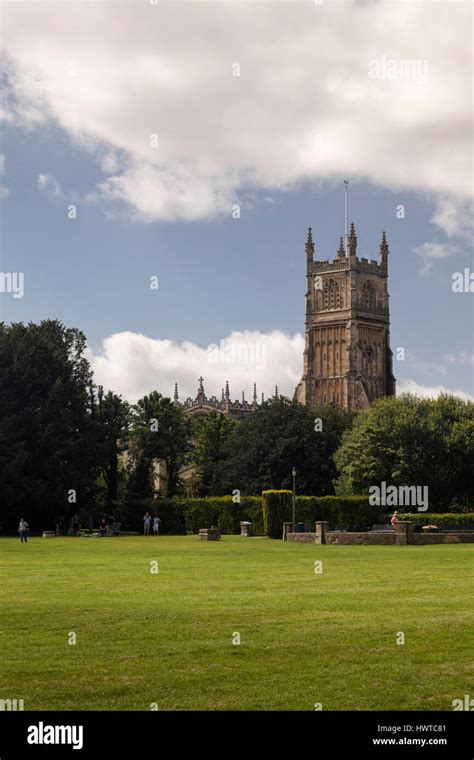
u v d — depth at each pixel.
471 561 54.88
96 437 128.25
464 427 127.56
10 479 115.12
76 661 25.50
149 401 161.75
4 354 123.44
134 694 22.94
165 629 29.30
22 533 89.12
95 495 137.12
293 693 22.98
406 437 126.69
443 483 126.38
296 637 28.06
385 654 26.11
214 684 23.59
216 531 93.31
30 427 121.69
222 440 174.75
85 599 35.91
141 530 130.75
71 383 127.94
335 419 162.38
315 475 148.88
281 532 99.94
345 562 54.75
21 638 28.09
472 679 23.95
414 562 54.31
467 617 31.16
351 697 22.75
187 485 178.00
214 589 39.38
